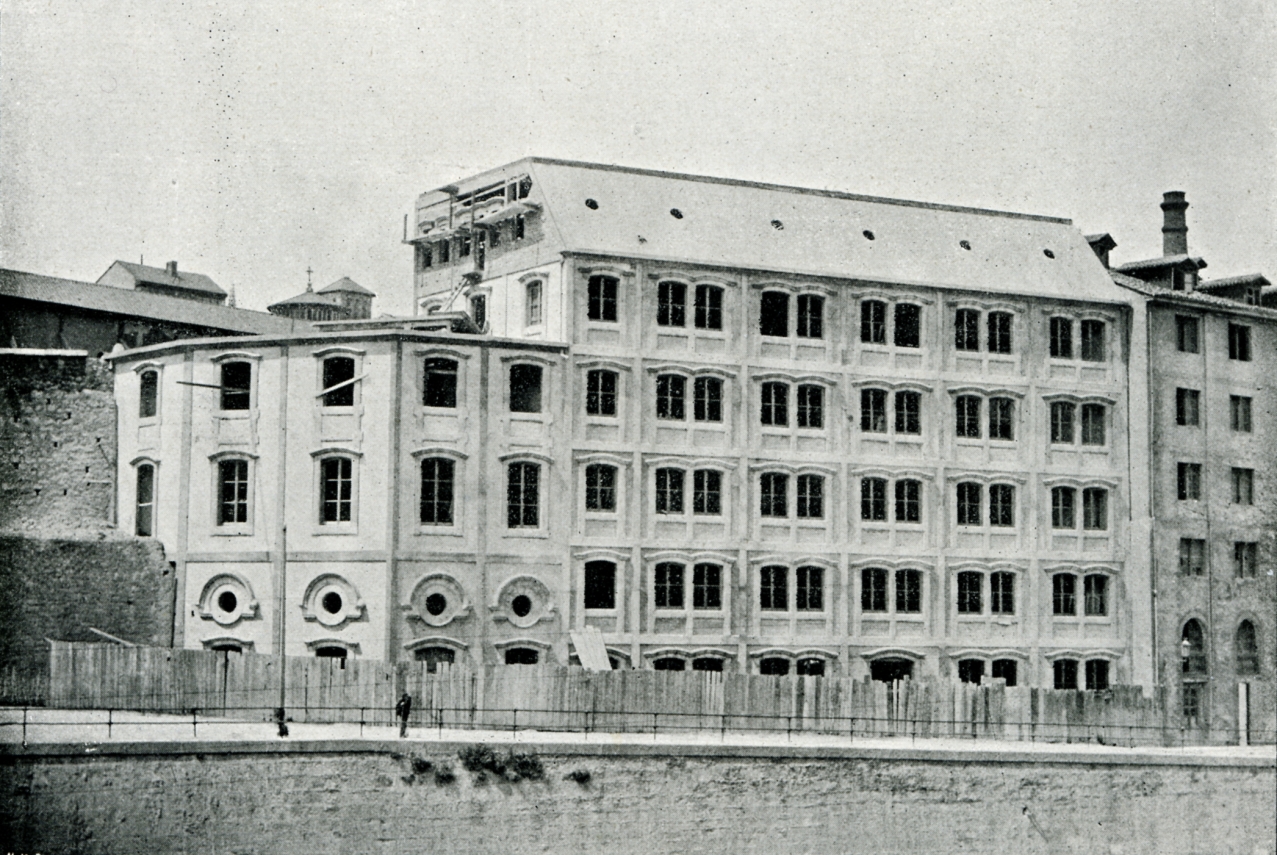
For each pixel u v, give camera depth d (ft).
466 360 183.21
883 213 213.66
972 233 216.74
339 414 180.75
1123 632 212.84
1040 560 208.95
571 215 194.29
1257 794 168.45
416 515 179.52
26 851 124.88
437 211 219.20
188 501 183.21
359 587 178.09
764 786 150.20
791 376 198.59
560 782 143.74
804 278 200.34
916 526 203.72
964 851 156.56
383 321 204.64
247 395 184.65
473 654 180.34
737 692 168.25
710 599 193.26
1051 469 210.79
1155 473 214.90
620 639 187.11
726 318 196.54
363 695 158.10
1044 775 160.25
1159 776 164.66
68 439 185.68
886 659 200.13
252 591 180.24
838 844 152.25
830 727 171.42
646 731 163.84
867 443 202.28
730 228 201.67
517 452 184.24
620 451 189.47
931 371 205.98
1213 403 221.87
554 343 187.21
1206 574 217.97
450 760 140.77
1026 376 211.00
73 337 204.64
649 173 204.85
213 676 159.02
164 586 180.55
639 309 192.24
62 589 174.19
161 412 185.37
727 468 194.39
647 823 146.00
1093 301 214.69
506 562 183.01
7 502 180.65
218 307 223.10
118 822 128.36
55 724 142.51
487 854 140.77
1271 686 220.84
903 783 155.12
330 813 136.05
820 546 198.39
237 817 132.67
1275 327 229.04
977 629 205.26
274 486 181.27
